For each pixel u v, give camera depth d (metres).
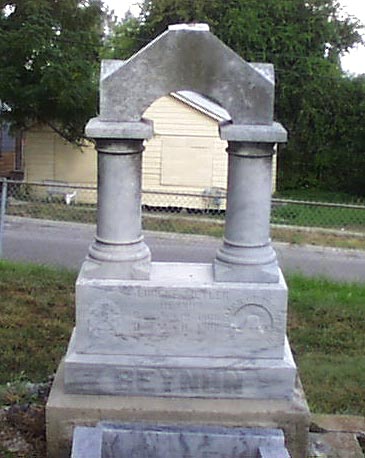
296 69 23.67
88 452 3.49
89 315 4.24
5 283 8.45
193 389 4.26
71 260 11.09
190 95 17.94
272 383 4.25
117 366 4.22
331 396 5.63
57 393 4.27
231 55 4.03
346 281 10.09
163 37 4.02
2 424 4.51
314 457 4.33
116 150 4.11
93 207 15.88
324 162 23.77
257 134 4.03
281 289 4.22
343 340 7.13
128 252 4.25
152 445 3.76
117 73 4.05
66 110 17.97
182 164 17.28
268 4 23.77
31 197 17.86
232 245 4.29
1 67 17.66
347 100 23.61
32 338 6.75
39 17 17.77
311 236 13.74
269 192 4.21
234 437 3.75
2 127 20.30
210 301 4.23
